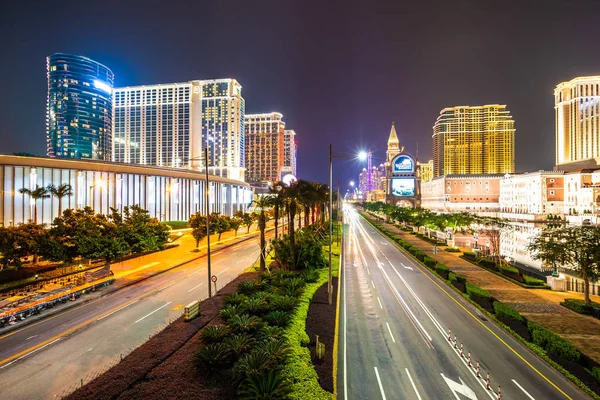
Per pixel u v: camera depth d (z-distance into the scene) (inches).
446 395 677.3
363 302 1262.3
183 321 921.5
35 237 1498.5
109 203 3284.9
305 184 1895.9
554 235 1471.5
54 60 7253.9
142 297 1280.8
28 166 2669.8
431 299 1304.1
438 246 2635.3
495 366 792.9
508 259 2149.4
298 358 705.0
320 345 741.3
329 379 658.2
